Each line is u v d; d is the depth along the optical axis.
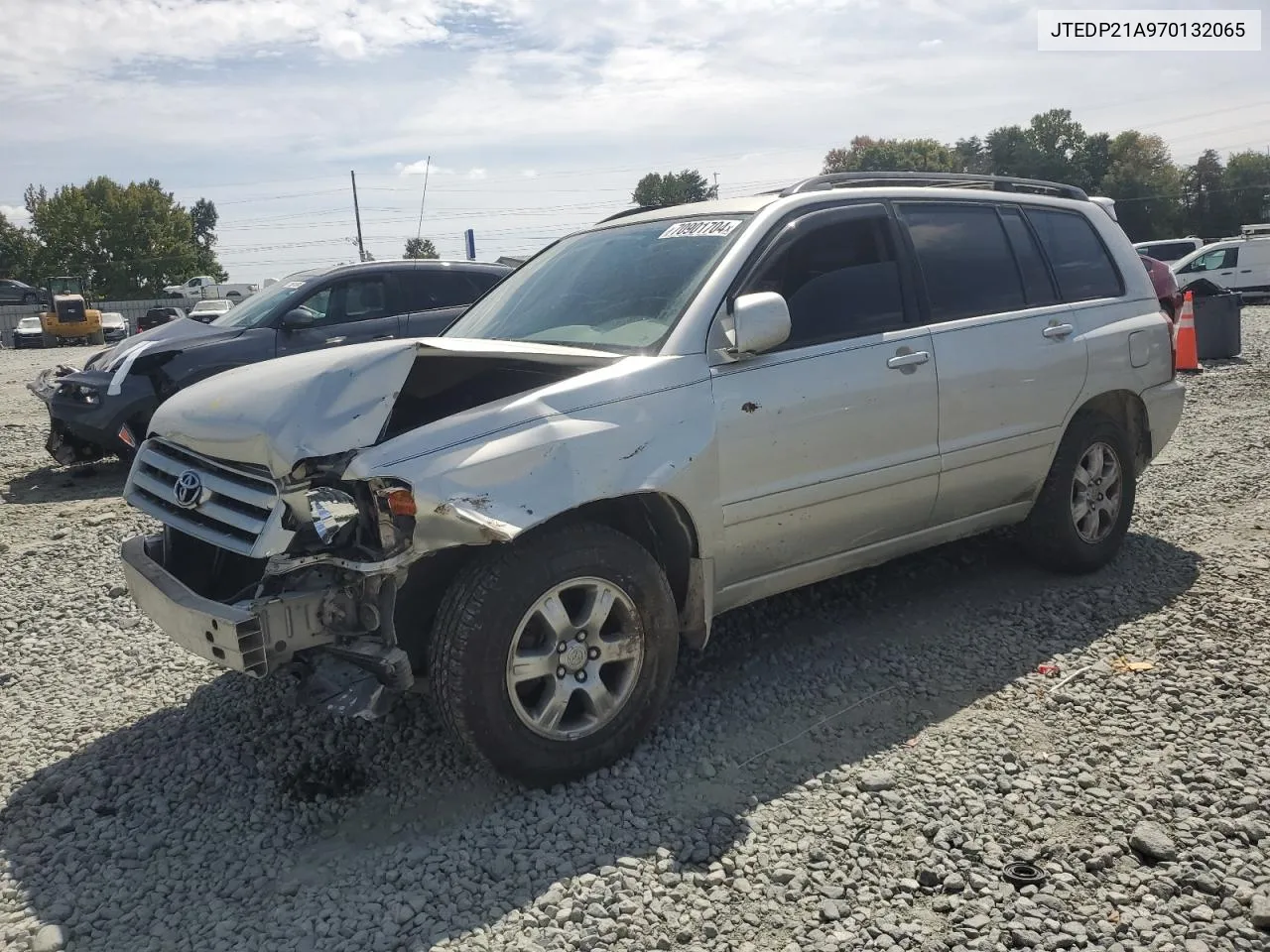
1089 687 4.06
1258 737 3.62
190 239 83.00
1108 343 5.22
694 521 3.71
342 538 3.22
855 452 4.18
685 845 3.07
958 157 97.31
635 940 2.67
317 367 3.42
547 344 4.09
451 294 9.89
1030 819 3.15
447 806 3.39
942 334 4.53
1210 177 94.75
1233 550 5.68
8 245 84.62
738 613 4.98
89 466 9.79
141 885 3.04
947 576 5.41
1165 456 8.23
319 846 3.21
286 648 3.19
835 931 2.69
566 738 3.42
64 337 40.47
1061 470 5.08
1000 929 2.67
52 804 3.53
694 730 3.82
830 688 4.14
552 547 3.34
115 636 5.07
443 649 3.24
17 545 6.72
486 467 3.22
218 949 2.71
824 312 4.22
